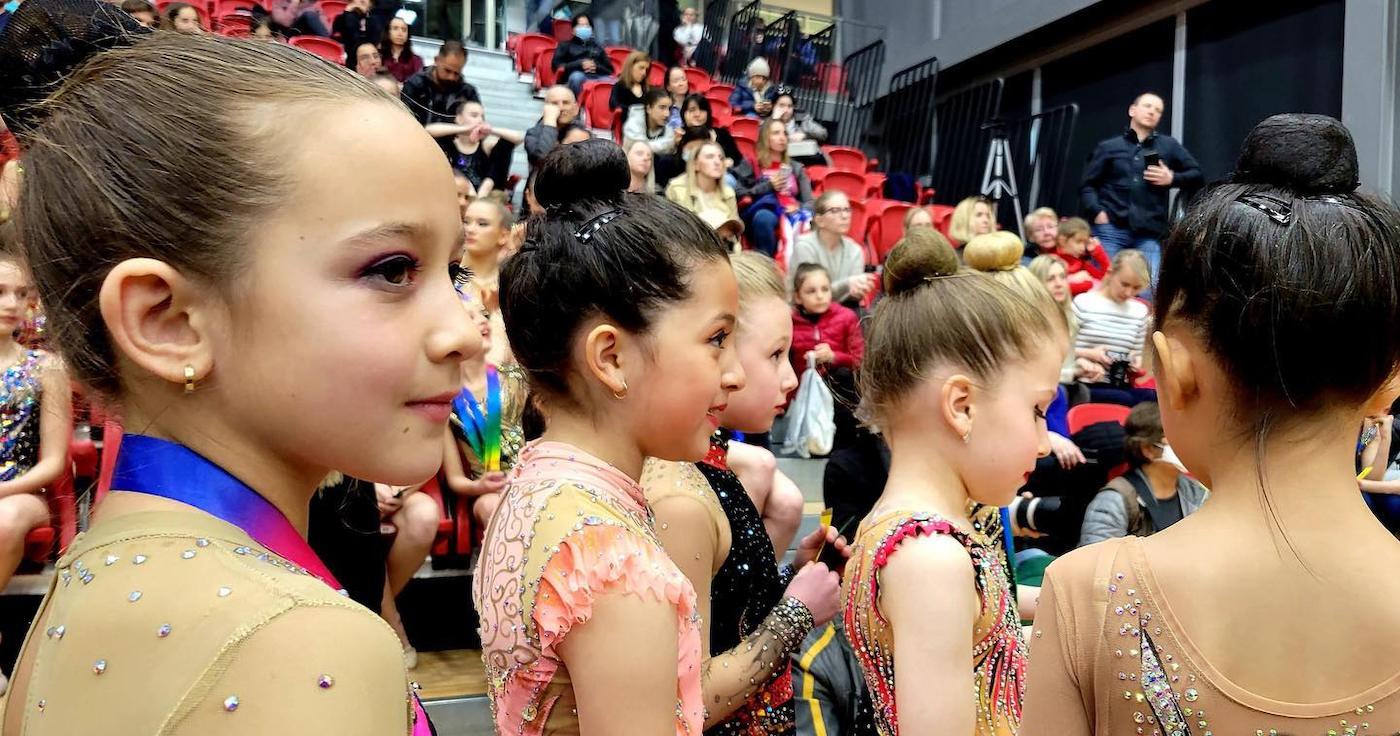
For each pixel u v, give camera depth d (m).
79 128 0.50
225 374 0.49
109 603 0.46
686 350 0.95
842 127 11.73
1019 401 1.21
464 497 2.90
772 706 1.23
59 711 0.45
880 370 1.27
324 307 0.49
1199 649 0.73
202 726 0.41
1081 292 5.63
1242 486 0.75
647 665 0.81
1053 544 3.05
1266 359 0.71
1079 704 0.79
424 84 6.40
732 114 9.60
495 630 0.89
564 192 1.01
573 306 0.95
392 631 0.47
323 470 0.55
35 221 0.51
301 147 0.49
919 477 1.25
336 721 0.41
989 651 1.14
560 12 10.43
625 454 0.98
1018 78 10.42
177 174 0.48
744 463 1.63
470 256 3.26
